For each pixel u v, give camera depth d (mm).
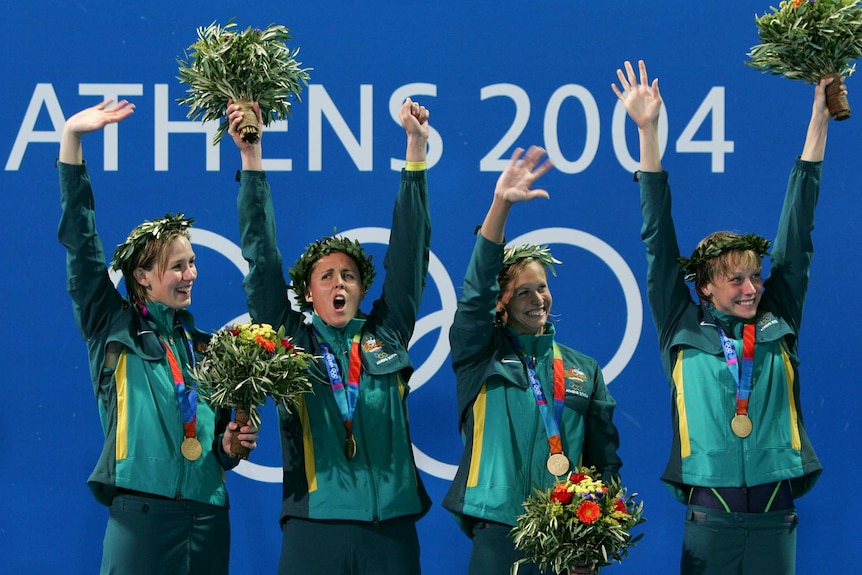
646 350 13336
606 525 9906
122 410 10703
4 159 13023
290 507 10609
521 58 13422
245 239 10828
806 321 13383
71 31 13125
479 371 11000
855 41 10805
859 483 13242
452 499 10828
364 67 13336
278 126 13266
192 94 11250
